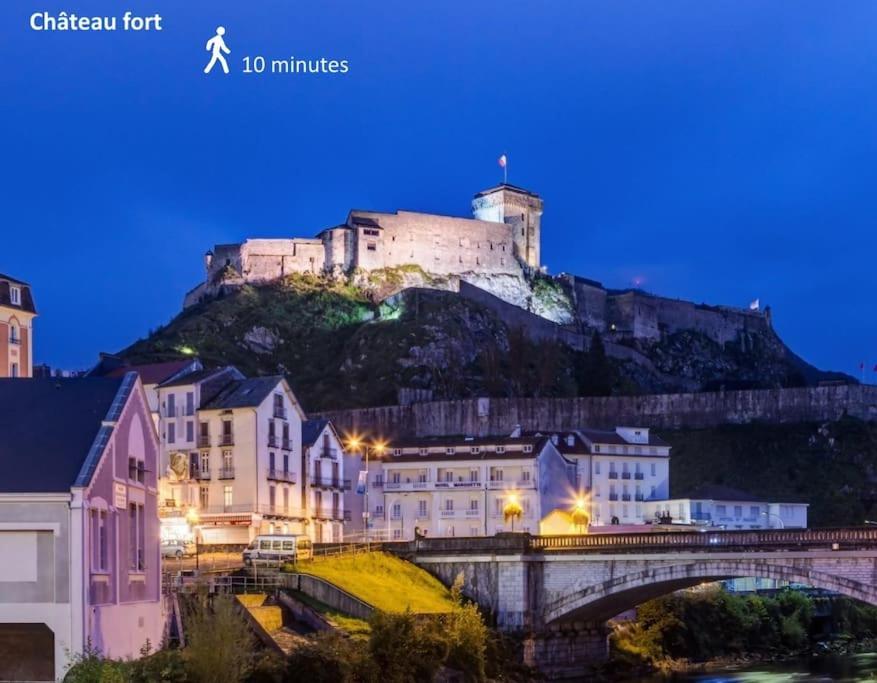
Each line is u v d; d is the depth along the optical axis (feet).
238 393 451.94
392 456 529.04
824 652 424.46
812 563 301.43
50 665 190.19
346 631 278.87
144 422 224.53
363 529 506.07
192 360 507.30
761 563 309.01
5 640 190.90
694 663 388.98
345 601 302.66
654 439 607.37
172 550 352.69
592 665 354.54
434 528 515.50
